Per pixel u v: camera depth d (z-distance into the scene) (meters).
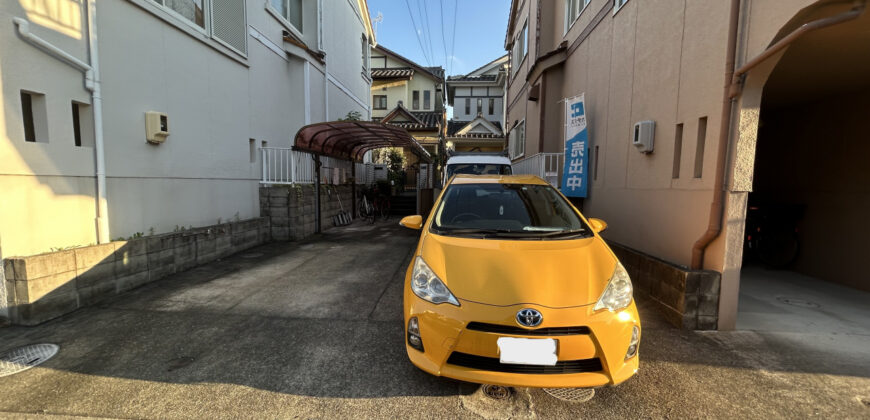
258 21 7.19
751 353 2.86
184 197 5.24
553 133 8.45
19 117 3.19
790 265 5.37
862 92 4.41
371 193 11.59
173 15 4.93
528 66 10.55
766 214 5.52
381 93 21.45
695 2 3.47
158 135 4.62
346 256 6.11
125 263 4.12
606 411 2.16
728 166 3.10
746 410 2.18
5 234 3.13
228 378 2.45
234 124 6.42
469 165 7.80
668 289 3.50
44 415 2.05
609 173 5.45
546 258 2.39
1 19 3.04
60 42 3.52
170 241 4.80
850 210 4.53
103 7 3.96
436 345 2.11
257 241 6.87
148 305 3.75
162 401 2.20
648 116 4.32
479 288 2.15
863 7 2.25
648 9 4.36
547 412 2.15
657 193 4.10
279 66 8.08
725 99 3.04
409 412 2.13
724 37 3.08
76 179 3.70
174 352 2.79
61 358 2.67
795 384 2.45
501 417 2.10
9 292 3.14
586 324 2.02
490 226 2.98
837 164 4.71
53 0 3.45
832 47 3.13
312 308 3.74
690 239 3.52
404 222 3.40
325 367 2.60
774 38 2.69
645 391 2.36
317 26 9.44
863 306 3.89
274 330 3.21
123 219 4.28
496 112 24.30
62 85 3.55
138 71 4.43
